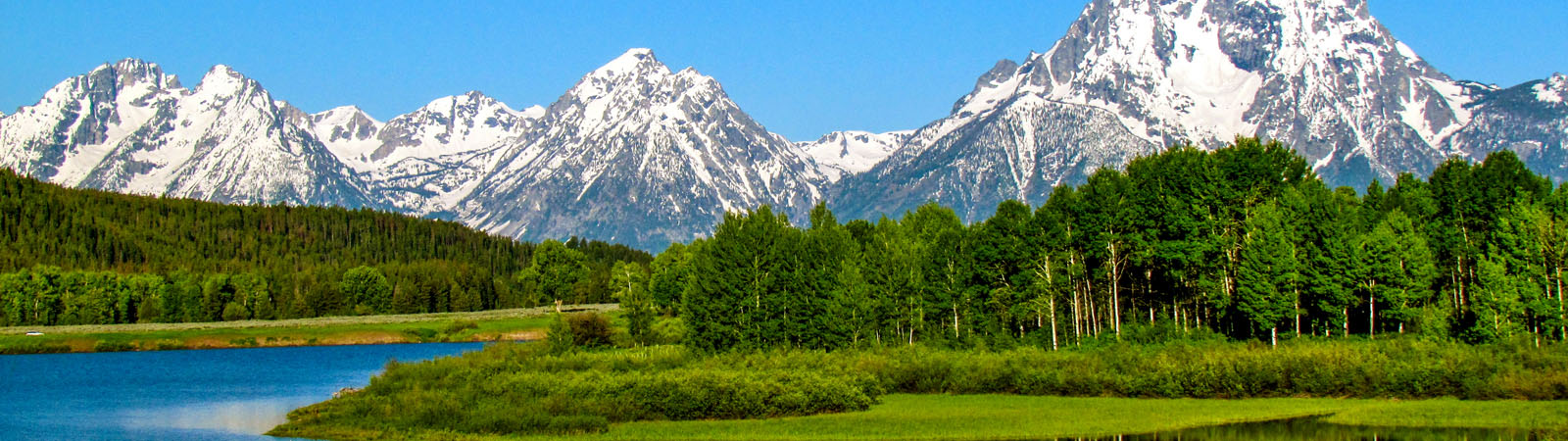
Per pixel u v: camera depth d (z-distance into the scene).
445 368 117.50
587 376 102.38
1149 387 100.56
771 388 92.69
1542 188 137.50
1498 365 97.50
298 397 116.12
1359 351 107.06
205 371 150.75
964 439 80.88
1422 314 121.31
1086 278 138.25
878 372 109.62
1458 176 140.00
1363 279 125.19
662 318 190.50
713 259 141.75
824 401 93.50
